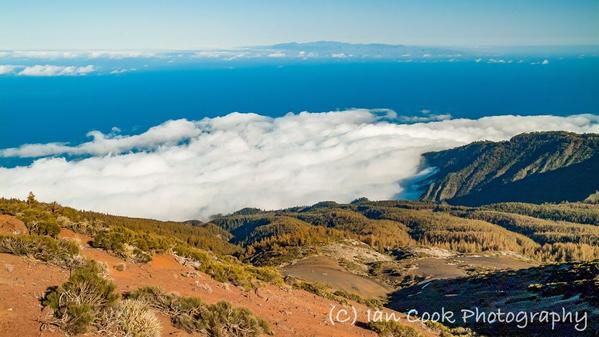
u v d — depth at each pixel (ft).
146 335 33.86
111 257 59.52
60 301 32.42
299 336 51.24
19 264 42.91
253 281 73.67
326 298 88.69
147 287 44.80
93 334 31.42
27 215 74.23
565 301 136.87
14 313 31.09
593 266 183.62
